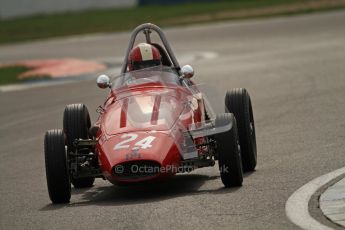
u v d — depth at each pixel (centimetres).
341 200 3120
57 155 3588
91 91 7906
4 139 5897
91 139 3984
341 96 6009
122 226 3039
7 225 3328
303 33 11500
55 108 7069
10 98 8031
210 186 3672
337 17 13075
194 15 15862
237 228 2864
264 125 5262
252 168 3966
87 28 15438
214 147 3684
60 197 3625
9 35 15588
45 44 13762
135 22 15575
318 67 7862
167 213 3161
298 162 4028
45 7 18312
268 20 13875
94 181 4316
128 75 4081
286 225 2850
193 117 3834
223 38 12019
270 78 7488
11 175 4591
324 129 4872
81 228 3088
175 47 11538
